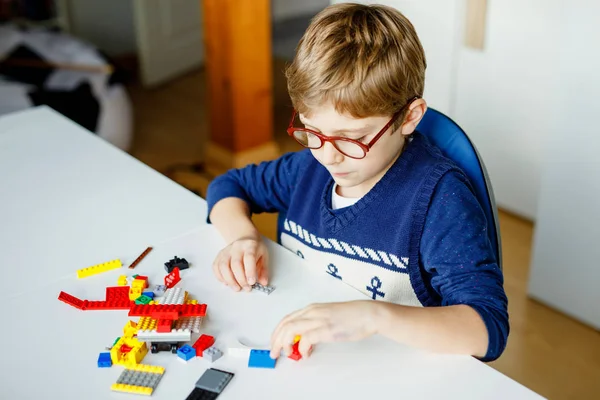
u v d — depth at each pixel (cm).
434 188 97
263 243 104
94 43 377
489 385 76
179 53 372
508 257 222
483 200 104
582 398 167
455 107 242
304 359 81
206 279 96
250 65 264
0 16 341
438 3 223
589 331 192
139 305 88
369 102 87
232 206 113
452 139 107
